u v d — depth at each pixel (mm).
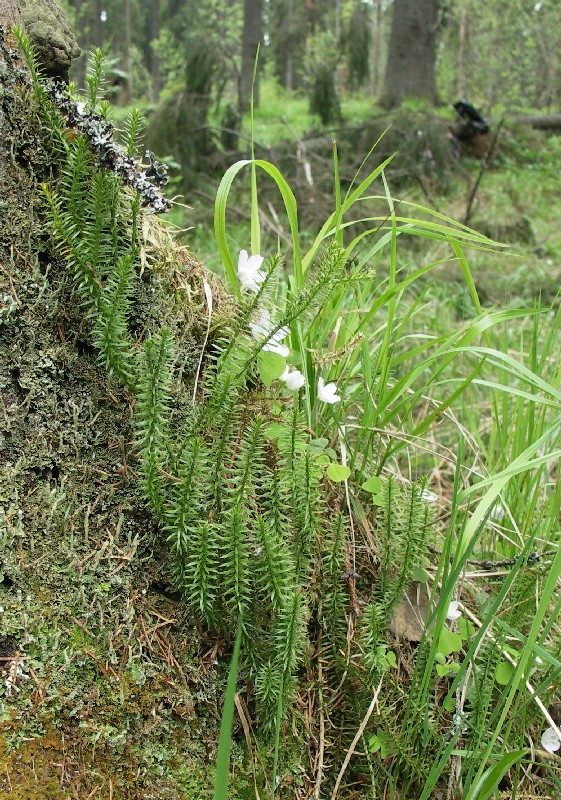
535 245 2219
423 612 517
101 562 421
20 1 456
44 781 381
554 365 775
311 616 481
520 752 398
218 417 429
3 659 388
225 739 324
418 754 465
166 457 423
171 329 464
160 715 417
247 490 429
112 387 433
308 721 462
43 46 458
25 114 413
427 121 2855
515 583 520
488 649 474
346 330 564
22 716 385
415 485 474
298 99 5766
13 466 404
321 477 487
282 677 419
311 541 464
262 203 2092
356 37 4059
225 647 448
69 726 395
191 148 2303
